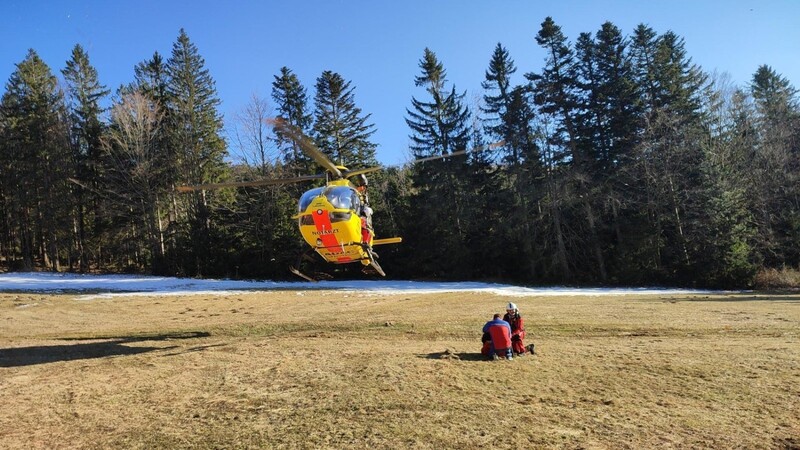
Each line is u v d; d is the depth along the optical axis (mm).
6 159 39875
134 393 7977
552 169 34719
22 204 38469
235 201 37344
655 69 36094
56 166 38906
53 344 12469
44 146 38656
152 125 38938
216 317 17219
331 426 6199
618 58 35219
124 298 22625
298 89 39906
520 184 34375
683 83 39031
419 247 36156
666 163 31797
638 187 32812
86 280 29047
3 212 42812
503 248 35438
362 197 10430
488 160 36594
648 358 9820
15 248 43312
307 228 9359
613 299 22469
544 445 5465
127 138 37125
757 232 33219
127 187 36969
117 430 6309
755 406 6727
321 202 9086
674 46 44000
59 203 38406
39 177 38375
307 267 36000
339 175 9633
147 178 36219
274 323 15336
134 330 14594
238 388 8133
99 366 10031
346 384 8164
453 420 6332
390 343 12133
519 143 34719
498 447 5414
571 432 5848
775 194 35281
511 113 34688
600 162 34750
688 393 7402
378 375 8711
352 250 9523
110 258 44344
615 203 33281
